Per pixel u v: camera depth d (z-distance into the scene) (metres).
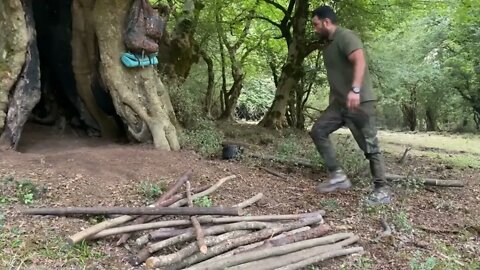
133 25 7.51
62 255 3.89
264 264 3.99
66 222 4.42
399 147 15.12
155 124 7.57
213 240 4.11
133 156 6.58
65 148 7.41
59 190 5.20
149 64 7.74
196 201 5.21
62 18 8.08
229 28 15.96
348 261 4.38
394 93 25.22
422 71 25.17
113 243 4.18
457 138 21.59
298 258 4.18
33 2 7.96
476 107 26.62
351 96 5.38
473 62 23.89
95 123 8.35
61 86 8.38
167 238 4.20
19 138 7.04
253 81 24.08
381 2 14.59
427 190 6.95
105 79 7.52
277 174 7.05
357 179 6.82
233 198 5.61
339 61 5.66
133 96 7.56
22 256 3.80
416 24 23.95
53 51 8.20
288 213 5.32
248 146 9.53
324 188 6.09
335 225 5.09
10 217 4.39
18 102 6.86
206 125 10.43
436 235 5.17
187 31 12.18
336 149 7.94
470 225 5.49
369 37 15.11
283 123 15.09
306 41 14.46
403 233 5.08
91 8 7.50
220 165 7.04
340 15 14.13
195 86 15.92
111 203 5.02
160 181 5.83
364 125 5.68
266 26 17.44
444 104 28.69
